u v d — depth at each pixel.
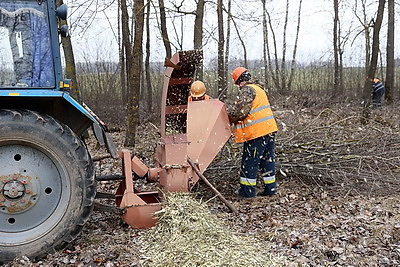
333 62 24.05
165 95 4.95
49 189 4.17
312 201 5.89
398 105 17.16
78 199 4.16
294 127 7.32
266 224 5.01
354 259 4.04
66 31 4.47
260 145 5.83
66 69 10.66
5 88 4.14
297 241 4.41
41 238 4.05
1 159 4.05
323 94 20.92
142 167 5.12
